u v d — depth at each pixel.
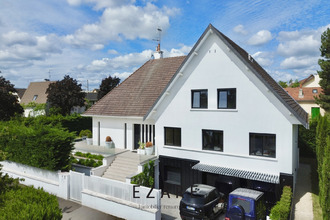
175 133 17.95
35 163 17.17
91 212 13.95
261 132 14.52
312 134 24.23
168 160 17.95
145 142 20.41
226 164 15.72
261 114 14.49
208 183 16.59
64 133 17.38
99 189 14.63
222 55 15.68
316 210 13.65
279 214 10.84
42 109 51.78
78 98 46.16
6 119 34.28
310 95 46.84
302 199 15.17
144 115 19.00
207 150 16.42
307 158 24.69
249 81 14.81
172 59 24.22
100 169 17.64
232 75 15.36
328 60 33.75
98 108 22.98
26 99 60.91
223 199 14.25
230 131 15.55
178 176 17.80
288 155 13.76
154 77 23.22
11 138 18.83
